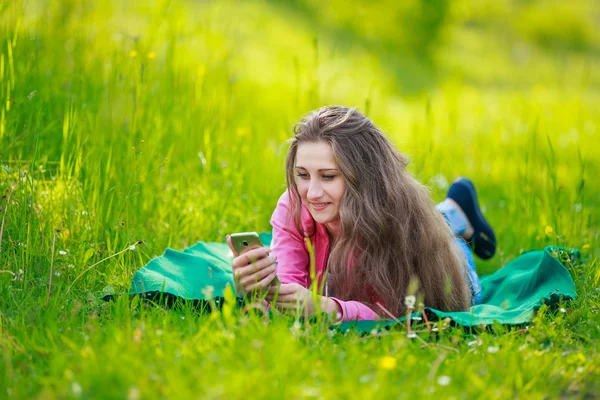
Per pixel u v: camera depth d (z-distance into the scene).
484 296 3.27
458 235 3.55
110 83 4.07
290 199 2.83
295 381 1.89
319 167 2.64
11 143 3.44
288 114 6.64
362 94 9.93
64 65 4.41
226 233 3.72
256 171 4.50
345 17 15.42
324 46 12.84
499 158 6.42
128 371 1.87
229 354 2.02
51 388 1.91
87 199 3.37
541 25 20.73
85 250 3.02
